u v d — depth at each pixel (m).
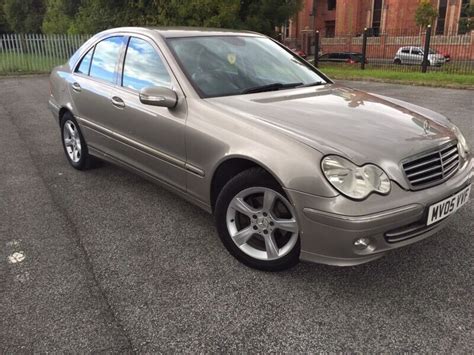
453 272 2.98
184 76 3.44
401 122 3.10
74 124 4.91
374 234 2.49
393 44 24.45
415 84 14.28
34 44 18.97
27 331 2.43
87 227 3.68
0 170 5.15
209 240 3.45
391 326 2.47
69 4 28.36
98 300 2.70
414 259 3.14
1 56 18.48
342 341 2.36
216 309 2.62
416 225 2.69
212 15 20.92
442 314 2.56
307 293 2.77
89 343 2.34
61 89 5.02
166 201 4.21
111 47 4.34
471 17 30.83
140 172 3.99
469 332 2.41
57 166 5.30
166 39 3.75
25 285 2.85
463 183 2.94
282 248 2.88
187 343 2.34
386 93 12.17
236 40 4.11
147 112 3.63
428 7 33.62
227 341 2.36
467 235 3.48
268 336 2.40
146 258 3.19
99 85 4.32
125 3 22.30
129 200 4.24
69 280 2.91
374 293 2.77
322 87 3.91
